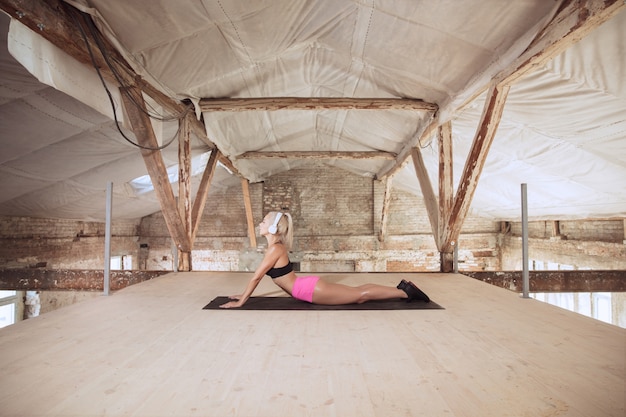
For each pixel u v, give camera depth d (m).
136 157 4.89
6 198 4.75
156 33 2.76
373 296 2.89
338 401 1.33
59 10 2.16
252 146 6.87
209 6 2.63
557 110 3.11
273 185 9.95
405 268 9.80
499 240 9.57
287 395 1.38
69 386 1.45
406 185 9.23
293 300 3.00
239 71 3.90
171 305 2.86
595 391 1.41
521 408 1.28
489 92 2.97
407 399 1.35
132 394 1.38
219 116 4.98
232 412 1.25
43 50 2.30
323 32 3.46
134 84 3.08
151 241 9.78
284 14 2.98
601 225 5.93
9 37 2.10
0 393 1.38
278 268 2.88
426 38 2.95
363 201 9.90
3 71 2.48
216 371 1.60
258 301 2.97
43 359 1.73
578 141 3.56
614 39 2.13
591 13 1.84
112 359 1.74
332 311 2.65
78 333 2.14
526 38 2.42
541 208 6.46
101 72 2.72
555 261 7.09
